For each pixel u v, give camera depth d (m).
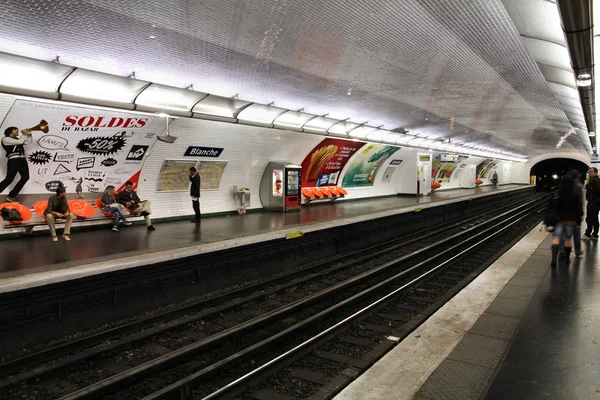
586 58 5.68
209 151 13.19
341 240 12.49
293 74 8.78
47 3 4.97
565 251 8.35
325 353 5.36
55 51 6.36
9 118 8.49
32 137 9.09
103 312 6.68
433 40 7.21
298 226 11.75
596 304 5.86
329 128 15.54
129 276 7.08
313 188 19.78
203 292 8.21
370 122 15.68
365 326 6.30
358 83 9.90
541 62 8.52
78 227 10.61
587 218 11.24
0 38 5.75
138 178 11.85
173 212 13.16
